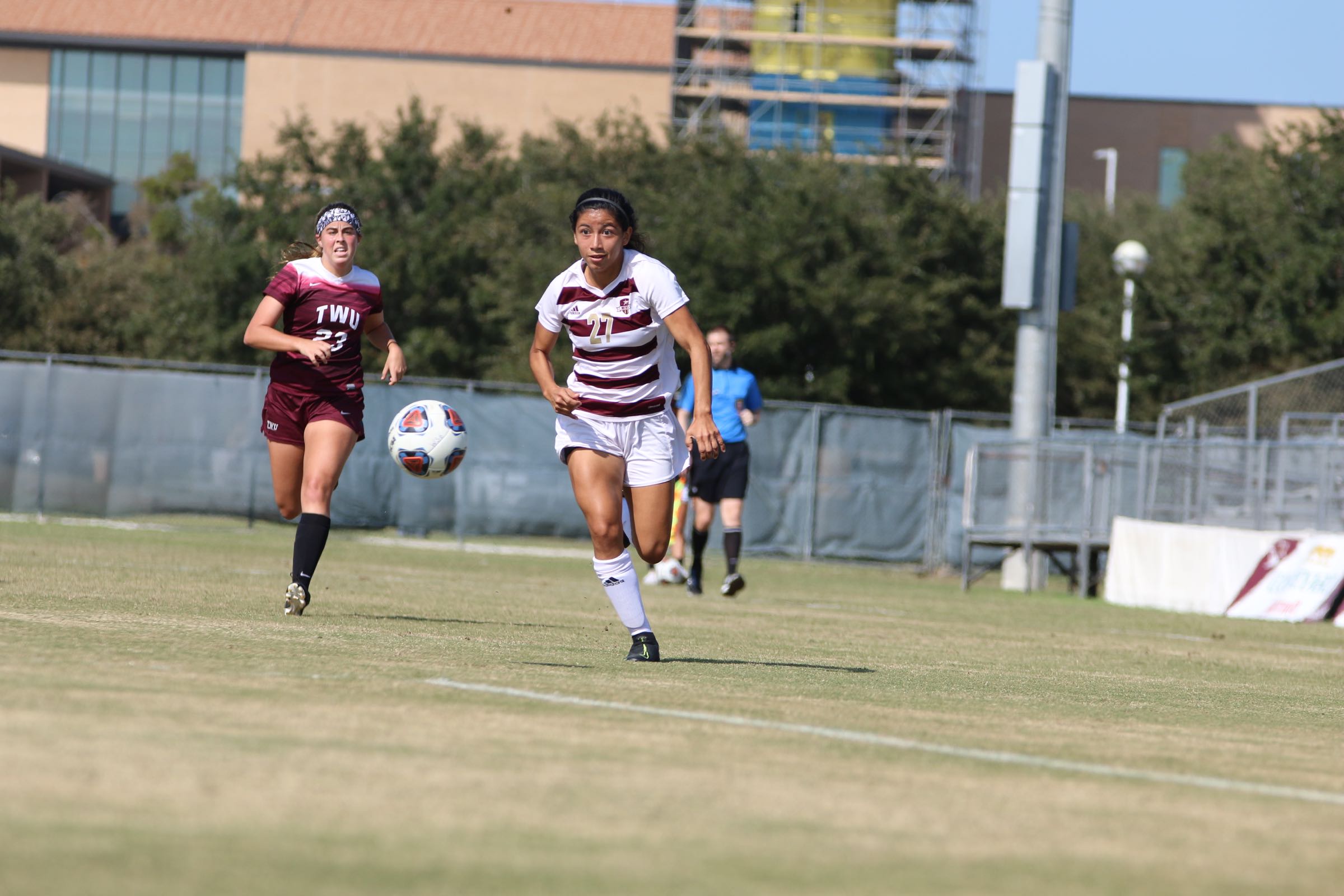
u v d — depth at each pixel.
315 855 9.30
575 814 10.90
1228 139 176.00
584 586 51.47
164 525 79.19
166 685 16.31
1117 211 193.75
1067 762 14.95
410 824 10.30
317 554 28.31
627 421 23.34
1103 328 125.00
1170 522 66.00
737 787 12.34
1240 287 106.12
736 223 117.12
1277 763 15.85
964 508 70.38
